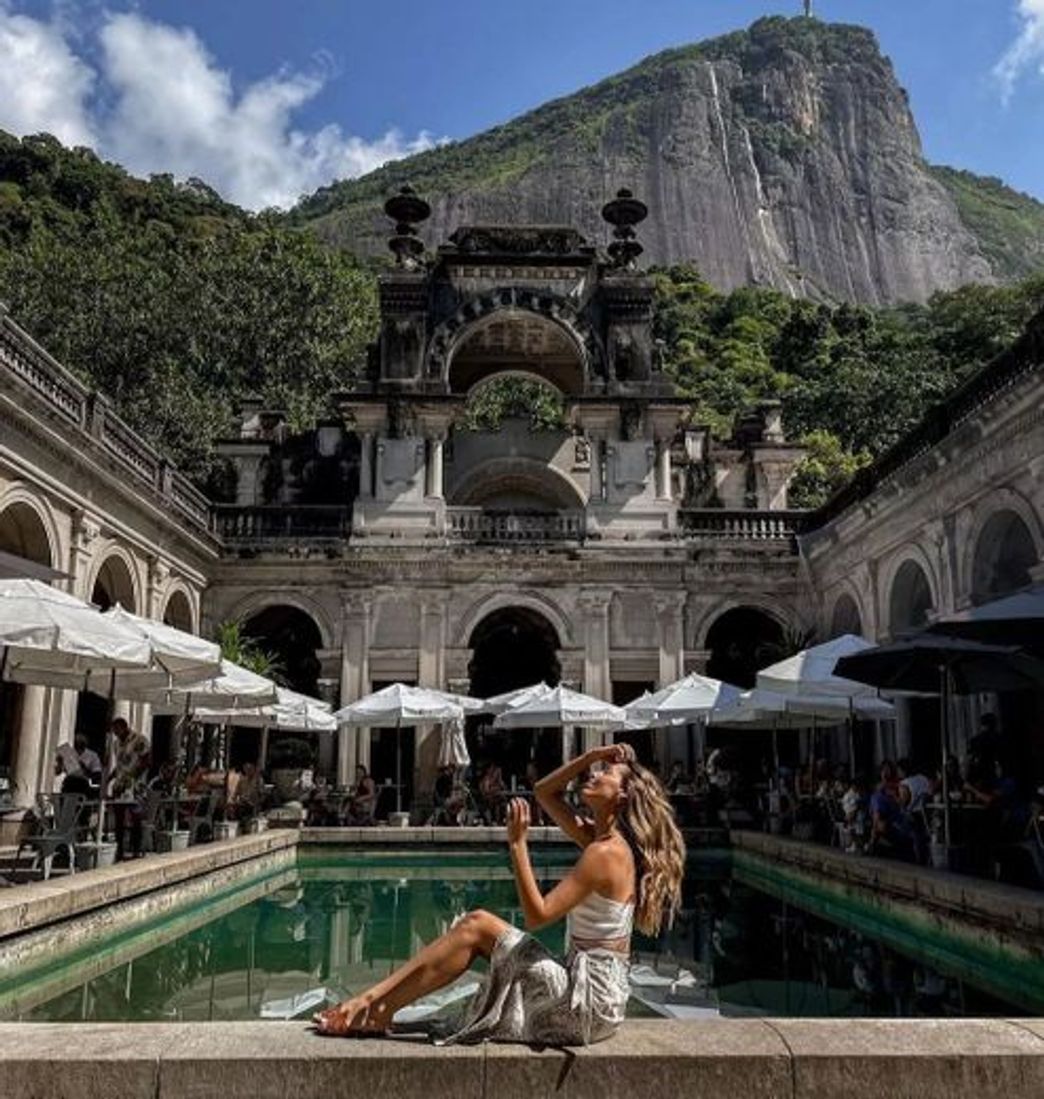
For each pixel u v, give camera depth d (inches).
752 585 1017.5
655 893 176.2
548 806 189.9
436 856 724.0
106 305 1689.2
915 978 346.0
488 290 1060.5
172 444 1518.2
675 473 1179.3
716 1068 163.3
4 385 545.0
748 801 892.6
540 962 169.9
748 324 3026.6
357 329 1804.9
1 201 2463.1
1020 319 2518.5
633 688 1020.5
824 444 1983.3
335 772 973.2
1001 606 461.4
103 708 866.8
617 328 1059.9
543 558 1004.6
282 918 474.9
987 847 460.4
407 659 988.6
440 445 1032.2
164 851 568.7
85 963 368.5
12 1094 159.2
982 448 618.2
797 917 494.9
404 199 1085.1
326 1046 166.7
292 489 1125.7
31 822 562.9
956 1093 164.6
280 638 1107.3
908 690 555.5
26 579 446.0
